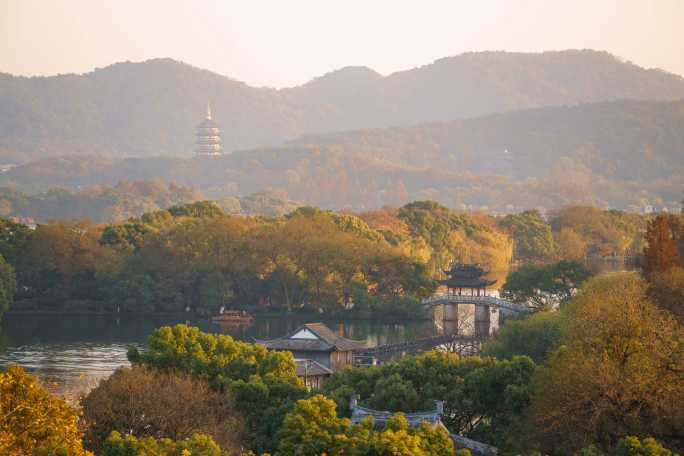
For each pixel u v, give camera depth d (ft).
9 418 388.98
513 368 582.76
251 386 602.03
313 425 432.25
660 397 483.10
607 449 482.69
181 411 554.87
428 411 542.98
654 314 554.05
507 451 515.09
